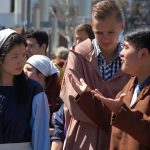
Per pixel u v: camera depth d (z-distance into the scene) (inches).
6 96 169.8
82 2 1083.3
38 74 221.0
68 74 177.8
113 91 180.7
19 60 170.6
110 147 163.0
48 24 864.9
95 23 182.4
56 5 1373.0
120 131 160.1
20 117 168.7
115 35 182.5
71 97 175.6
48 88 222.8
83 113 175.8
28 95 171.0
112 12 180.9
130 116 153.7
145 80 160.2
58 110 212.5
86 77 180.5
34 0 971.9
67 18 1321.4
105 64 184.1
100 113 171.8
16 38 169.9
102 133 177.6
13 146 168.4
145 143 154.6
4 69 171.2
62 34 1310.3
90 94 169.3
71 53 184.4
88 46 184.1
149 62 159.9
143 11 1581.0
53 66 225.1
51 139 204.8
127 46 161.2
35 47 274.7
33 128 170.9
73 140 181.3
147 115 155.1
